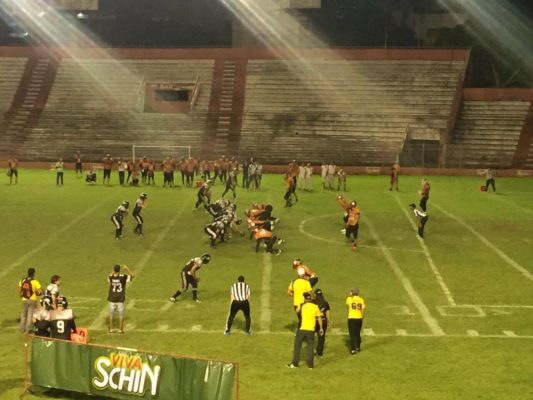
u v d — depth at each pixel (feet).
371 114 185.26
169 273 71.77
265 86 195.62
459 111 188.96
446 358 48.62
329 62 197.47
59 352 41.29
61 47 206.59
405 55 194.90
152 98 200.54
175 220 100.07
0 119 192.95
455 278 70.69
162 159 180.34
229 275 71.20
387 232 93.35
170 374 38.93
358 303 49.62
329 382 44.32
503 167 173.06
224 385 37.86
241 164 171.12
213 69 200.85
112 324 55.83
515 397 41.96
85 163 174.60
